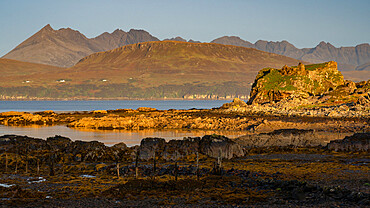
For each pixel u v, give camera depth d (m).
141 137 106.94
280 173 49.09
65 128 137.00
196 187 42.03
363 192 36.44
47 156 64.81
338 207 31.69
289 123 125.19
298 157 66.94
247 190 40.19
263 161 62.91
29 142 70.56
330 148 75.25
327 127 116.75
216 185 43.09
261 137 89.69
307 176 46.78
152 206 34.62
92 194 39.34
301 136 90.50
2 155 61.94
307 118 136.25
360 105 158.38
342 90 196.12
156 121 145.62
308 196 35.97
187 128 132.88
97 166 57.16
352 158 64.12
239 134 113.00
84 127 139.62
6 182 46.12
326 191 36.22
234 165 57.97
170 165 57.12
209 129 129.25
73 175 51.78
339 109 155.25
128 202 36.25
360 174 47.97
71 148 68.94
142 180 44.62
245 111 176.25
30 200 36.56
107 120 146.25
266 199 35.91
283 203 34.31
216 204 34.91
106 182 46.41
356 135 80.25
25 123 158.88
